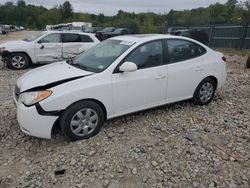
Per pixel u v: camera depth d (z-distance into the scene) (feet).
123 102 14.93
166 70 16.29
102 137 14.28
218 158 12.54
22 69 36.27
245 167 11.95
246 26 67.31
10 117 17.11
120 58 14.73
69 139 13.96
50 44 36.96
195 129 15.49
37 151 13.25
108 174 11.44
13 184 11.02
